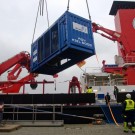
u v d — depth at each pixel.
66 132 11.95
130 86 26.83
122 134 11.03
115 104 20.11
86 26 14.34
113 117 18.95
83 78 30.95
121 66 32.47
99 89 26.39
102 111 19.73
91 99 19.25
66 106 19.48
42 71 18.28
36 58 17.23
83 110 19.67
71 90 23.73
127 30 42.84
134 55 30.89
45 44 15.77
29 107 18.94
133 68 31.14
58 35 13.91
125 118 11.84
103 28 31.77
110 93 26.27
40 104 18.95
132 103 11.87
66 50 13.48
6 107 18.89
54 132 12.00
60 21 13.97
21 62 24.45
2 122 15.38
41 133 11.59
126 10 44.09
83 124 18.41
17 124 15.73
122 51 32.56
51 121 16.17
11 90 23.44
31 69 18.16
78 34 13.61
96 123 17.80
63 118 19.11
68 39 12.91
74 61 15.91
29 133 11.59
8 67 23.73
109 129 13.42
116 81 31.83
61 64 16.80
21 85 23.70
